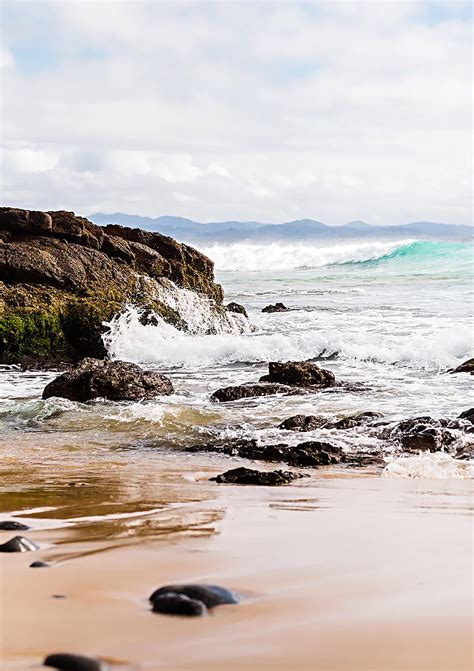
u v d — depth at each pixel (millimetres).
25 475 7660
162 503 5840
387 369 16891
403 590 2945
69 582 3107
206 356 19531
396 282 43125
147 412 11570
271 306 30047
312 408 12172
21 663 2115
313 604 2742
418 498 6137
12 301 20875
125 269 24078
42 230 23922
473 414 10336
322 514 5180
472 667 2080
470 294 34094
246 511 5363
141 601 2801
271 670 2059
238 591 2955
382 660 2137
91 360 14305
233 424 11039
